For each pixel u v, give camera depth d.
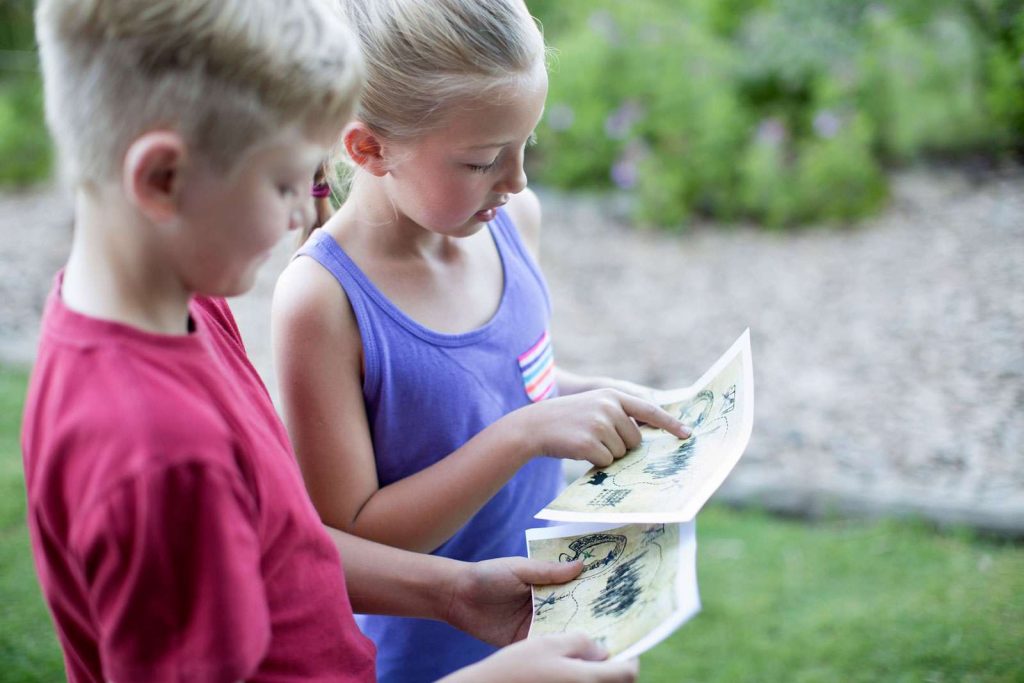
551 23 8.00
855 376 4.58
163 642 0.91
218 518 0.92
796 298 5.48
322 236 1.45
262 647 0.95
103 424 0.90
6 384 4.52
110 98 0.90
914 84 7.02
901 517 3.37
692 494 1.24
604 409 1.43
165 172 0.90
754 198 6.63
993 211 6.22
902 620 2.80
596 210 6.99
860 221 6.44
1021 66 6.83
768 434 4.12
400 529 1.41
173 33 0.88
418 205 1.39
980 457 3.82
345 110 1.00
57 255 6.51
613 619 1.19
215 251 0.95
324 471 1.42
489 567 1.36
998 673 2.54
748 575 3.11
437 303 1.52
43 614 2.85
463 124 1.31
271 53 0.91
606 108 7.20
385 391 1.45
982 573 3.01
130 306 0.97
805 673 2.62
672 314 5.47
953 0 7.02
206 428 0.93
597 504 1.29
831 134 6.69
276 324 1.43
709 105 6.92
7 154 8.00
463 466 1.41
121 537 0.88
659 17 7.47
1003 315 4.94
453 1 1.28
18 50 8.59
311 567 1.12
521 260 1.69
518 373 1.60
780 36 7.29
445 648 1.62
